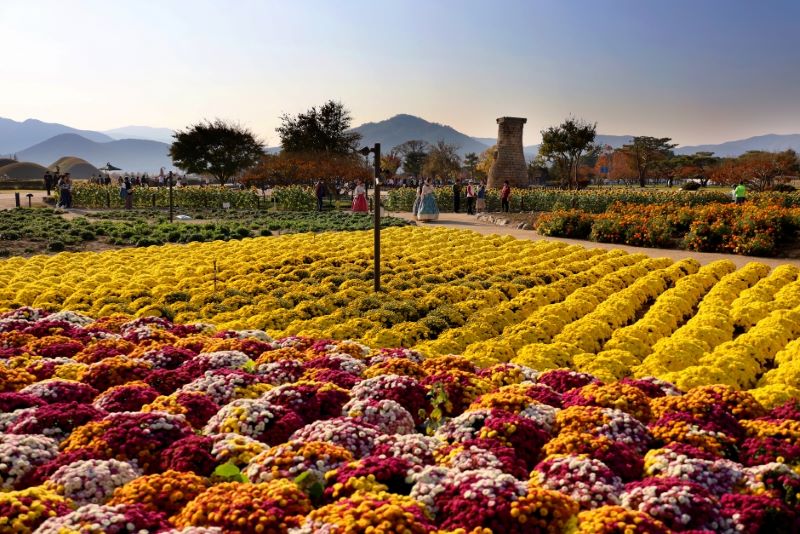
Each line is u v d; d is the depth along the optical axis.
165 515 3.97
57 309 11.17
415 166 114.12
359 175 63.75
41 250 19.42
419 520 3.71
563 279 13.49
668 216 22.36
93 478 4.26
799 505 4.08
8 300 11.64
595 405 5.68
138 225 24.34
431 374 6.64
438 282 13.81
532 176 98.62
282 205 38.12
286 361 6.83
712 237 20.14
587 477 4.36
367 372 6.68
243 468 4.63
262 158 69.75
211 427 5.27
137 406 5.72
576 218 24.12
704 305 11.42
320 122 72.62
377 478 4.30
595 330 9.61
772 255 18.92
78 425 5.15
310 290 12.76
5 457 4.45
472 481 4.15
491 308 11.09
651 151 88.31
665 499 4.02
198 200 41.00
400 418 5.54
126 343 7.57
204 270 14.45
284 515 3.82
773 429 5.00
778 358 8.34
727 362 7.61
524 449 4.92
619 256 17.69
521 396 5.66
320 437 4.90
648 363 8.00
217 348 7.41
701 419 5.25
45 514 3.79
